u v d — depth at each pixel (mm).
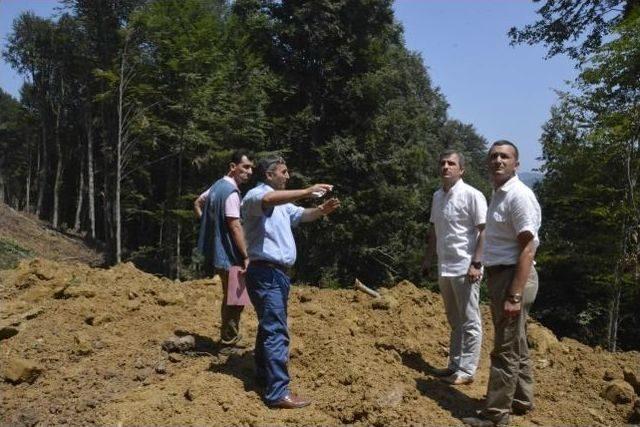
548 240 15875
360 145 24250
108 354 5219
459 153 5031
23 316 5863
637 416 4836
